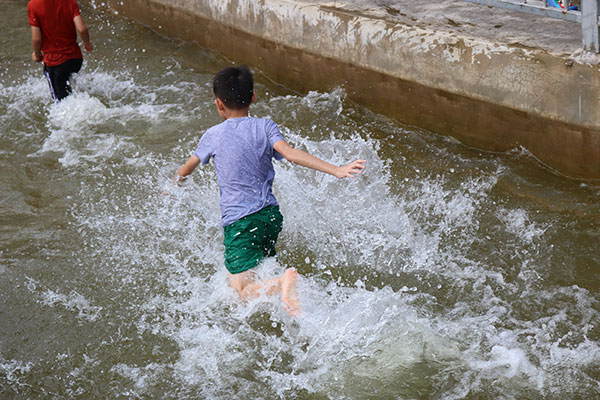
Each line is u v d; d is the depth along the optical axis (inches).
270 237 158.1
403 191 203.9
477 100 212.8
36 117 267.7
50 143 247.3
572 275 165.6
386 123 243.9
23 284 172.4
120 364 145.3
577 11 186.2
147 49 334.3
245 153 153.9
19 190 216.8
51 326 157.6
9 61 325.4
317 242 183.2
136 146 242.1
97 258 181.3
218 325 154.2
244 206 154.2
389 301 158.2
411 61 226.2
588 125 188.9
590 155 193.8
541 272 167.6
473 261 174.1
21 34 362.0
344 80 255.3
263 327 152.5
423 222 190.9
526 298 159.0
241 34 293.9
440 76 219.6
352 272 172.2
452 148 224.4
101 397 137.1
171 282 170.6
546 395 130.9
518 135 208.8
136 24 367.6
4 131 257.0
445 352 142.6
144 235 190.4
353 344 145.6
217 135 156.8
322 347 145.3
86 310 162.6
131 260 179.9
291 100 267.0
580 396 130.1
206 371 141.9
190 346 149.0
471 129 220.7
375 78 242.2
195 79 298.7
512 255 174.7
